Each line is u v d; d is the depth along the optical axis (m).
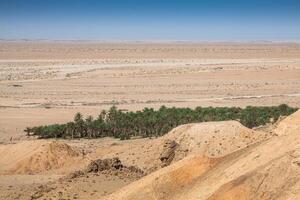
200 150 70.88
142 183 43.81
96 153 83.12
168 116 111.38
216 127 73.62
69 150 82.38
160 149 72.50
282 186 30.47
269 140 38.25
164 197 41.19
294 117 44.25
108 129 112.19
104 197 46.53
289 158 31.50
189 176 41.62
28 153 81.38
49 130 112.62
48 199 53.19
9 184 66.31
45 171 77.12
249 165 35.91
